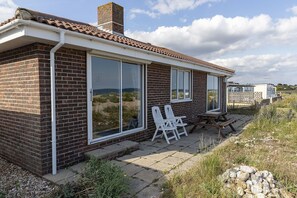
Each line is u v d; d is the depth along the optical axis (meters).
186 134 7.60
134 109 6.70
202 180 3.61
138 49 5.69
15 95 4.61
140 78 6.93
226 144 6.20
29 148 4.33
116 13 9.16
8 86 4.80
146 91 7.05
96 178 3.34
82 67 4.84
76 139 4.74
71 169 4.39
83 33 4.18
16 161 4.73
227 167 4.09
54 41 3.88
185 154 5.37
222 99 14.77
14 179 4.01
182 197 3.15
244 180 3.33
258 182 3.24
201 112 11.44
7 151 5.01
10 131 4.85
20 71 4.41
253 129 7.89
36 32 3.52
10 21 3.49
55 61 4.26
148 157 5.12
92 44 4.56
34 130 4.18
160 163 4.71
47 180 3.91
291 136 6.64
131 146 5.56
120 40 5.27
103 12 9.22
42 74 4.04
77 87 4.74
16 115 4.62
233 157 4.78
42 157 4.08
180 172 4.12
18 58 4.43
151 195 3.30
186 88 10.01
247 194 3.12
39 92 4.01
